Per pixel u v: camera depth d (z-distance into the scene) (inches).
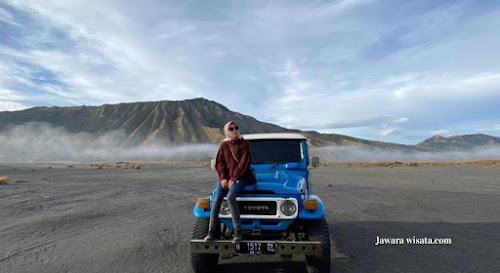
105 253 226.1
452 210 379.6
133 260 210.7
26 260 211.5
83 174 1176.2
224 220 172.1
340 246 239.0
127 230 296.8
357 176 938.1
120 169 1621.6
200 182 822.5
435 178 818.2
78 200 496.4
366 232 280.5
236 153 171.3
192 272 185.9
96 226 314.3
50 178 965.8
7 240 262.4
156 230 296.7
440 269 189.8
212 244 157.4
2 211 397.4
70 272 189.8
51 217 358.9
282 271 187.9
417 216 347.6
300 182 194.9
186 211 399.5
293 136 233.5
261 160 225.6
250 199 167.9
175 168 1720.0
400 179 814.5
